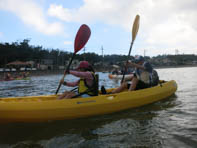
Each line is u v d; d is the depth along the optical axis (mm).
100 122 3133
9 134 2664
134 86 4332
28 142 2408
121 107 3779
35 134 2654
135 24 5945
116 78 17031
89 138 2494
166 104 4402
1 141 2449
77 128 2861
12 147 2277
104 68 58031
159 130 2721
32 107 2910
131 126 2916
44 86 10234
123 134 2602
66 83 3775
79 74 3309
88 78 3414
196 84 8484
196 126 2834
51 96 3838
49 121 3107
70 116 3186
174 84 5883
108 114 3604
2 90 8484
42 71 36500
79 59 63938
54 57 57625
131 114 3596
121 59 80125
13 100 3465
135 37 5785
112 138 2477
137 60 4691
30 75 30438
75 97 3381
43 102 3012
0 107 2736
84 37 4270
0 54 41844
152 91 4539
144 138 2457
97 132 2697
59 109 3062
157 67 75875
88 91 3449
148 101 4383
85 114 3311
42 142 2402
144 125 2951
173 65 84188
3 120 2834
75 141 2412
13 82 14648
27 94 6848
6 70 31875
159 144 2277
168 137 2469
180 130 2693
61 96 3518
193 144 2248
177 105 4258
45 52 56625
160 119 3232
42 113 2963
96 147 2234
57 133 2682
